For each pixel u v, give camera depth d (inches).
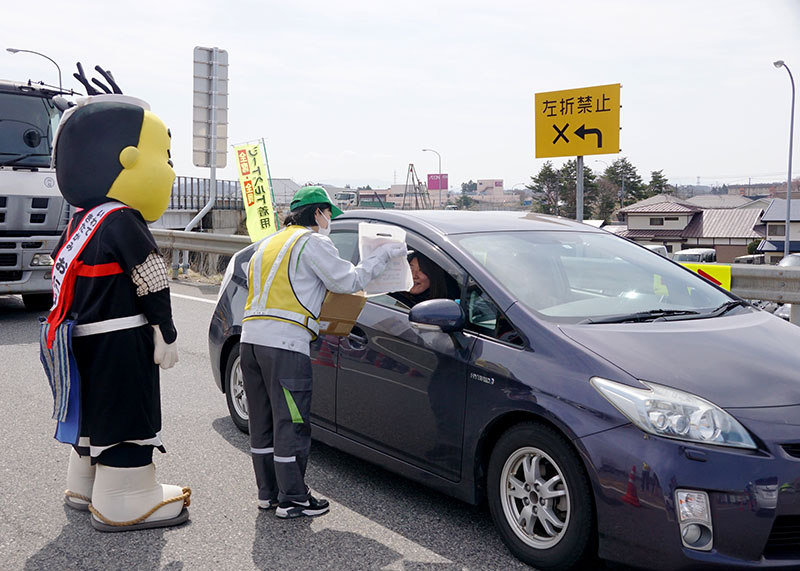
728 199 5039.4
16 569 124.2
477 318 138.4
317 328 140.8
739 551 107.1
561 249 160.7
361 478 166.1
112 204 132.9
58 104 359.3
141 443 137.2
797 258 978.7
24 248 352.2
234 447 185.8
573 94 480.1
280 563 126.7
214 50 616.7
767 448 108.7
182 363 271.6
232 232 1141.1
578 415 115.9
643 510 109.0
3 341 311.0
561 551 118.7
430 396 139.7
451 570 124.3
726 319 146.3
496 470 129.9
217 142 625.6
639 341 127.1
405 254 142.6
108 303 130.2
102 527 138.4
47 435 192.9
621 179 3860.7
